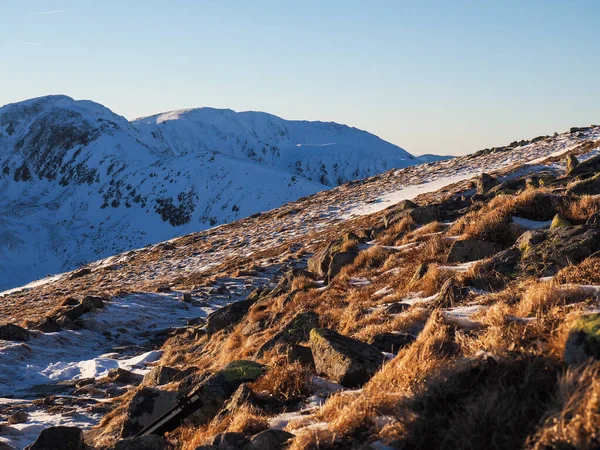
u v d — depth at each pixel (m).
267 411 7.76
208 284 36.34
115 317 27.97
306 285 19.92
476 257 14.27
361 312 12.82
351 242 22.17
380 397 6.19
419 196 51.19
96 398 15.80
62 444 8.30
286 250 44.66
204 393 8.83
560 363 5.29
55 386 18.16
